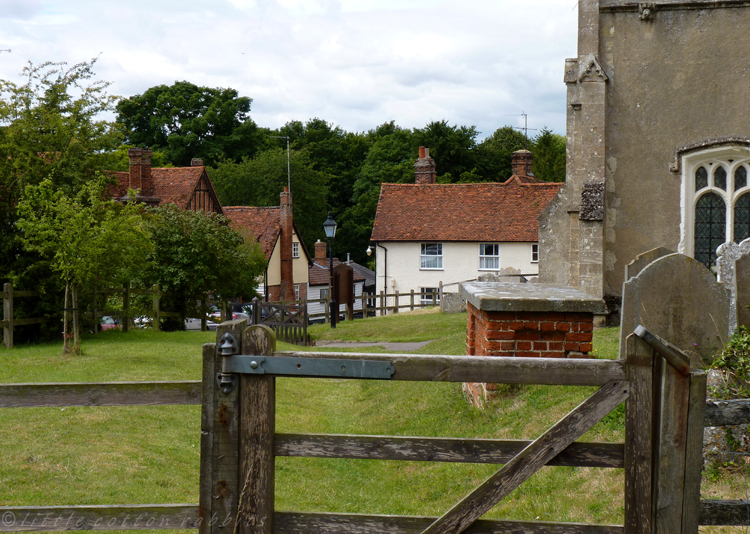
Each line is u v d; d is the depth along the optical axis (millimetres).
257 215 47000
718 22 13539
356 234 61531
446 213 39625
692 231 13977
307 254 49719
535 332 7430
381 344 19062
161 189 38656
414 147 60781
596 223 13734
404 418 9078
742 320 7125
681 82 13750
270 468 3580
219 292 23219
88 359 12141
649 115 13906
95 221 12578
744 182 13797
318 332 22516
